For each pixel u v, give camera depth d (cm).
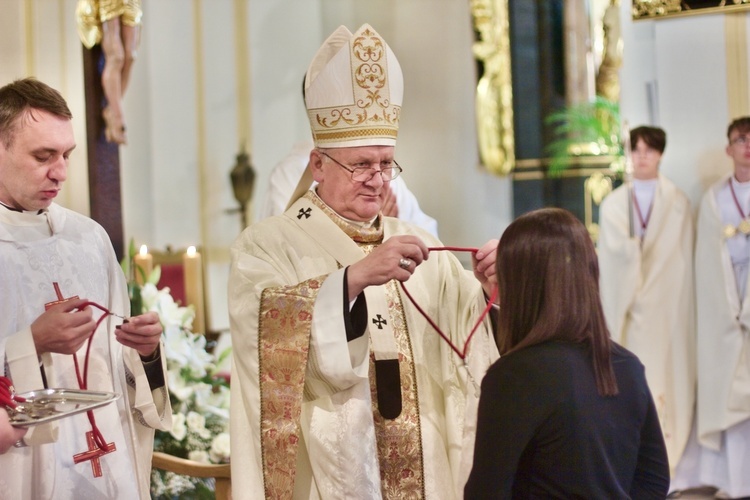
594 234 712
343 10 825
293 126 845
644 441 212
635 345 575
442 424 260
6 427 209
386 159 262
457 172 776
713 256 559
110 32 518
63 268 251
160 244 800
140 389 257
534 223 210
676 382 570
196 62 820
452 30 776
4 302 238
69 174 525
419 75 790
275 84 842
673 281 572
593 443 195
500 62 738
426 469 252
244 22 835
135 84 787
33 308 243
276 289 241
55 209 258
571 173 720
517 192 743
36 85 238
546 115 733
